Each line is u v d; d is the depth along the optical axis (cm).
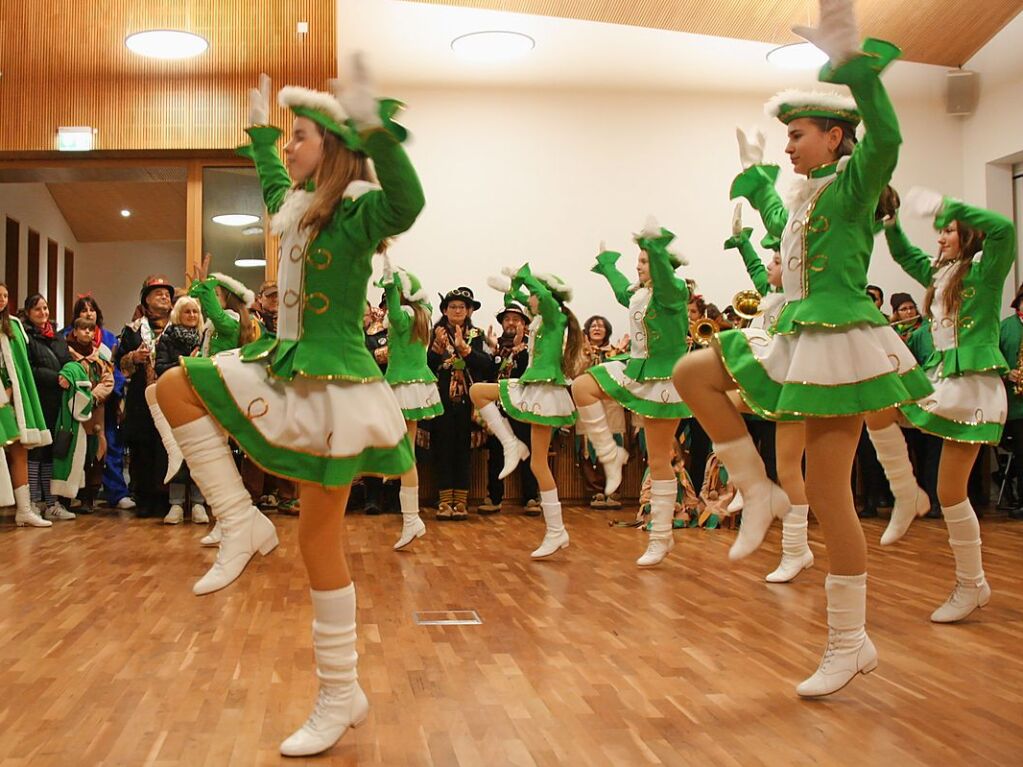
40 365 686
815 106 280
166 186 1223
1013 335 725
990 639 337
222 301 708
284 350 227
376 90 203
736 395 434
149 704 261
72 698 267
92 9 809
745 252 475
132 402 680
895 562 502
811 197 281
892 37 825
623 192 852
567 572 476
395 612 382
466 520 705
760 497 285
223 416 227
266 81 275
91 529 636
